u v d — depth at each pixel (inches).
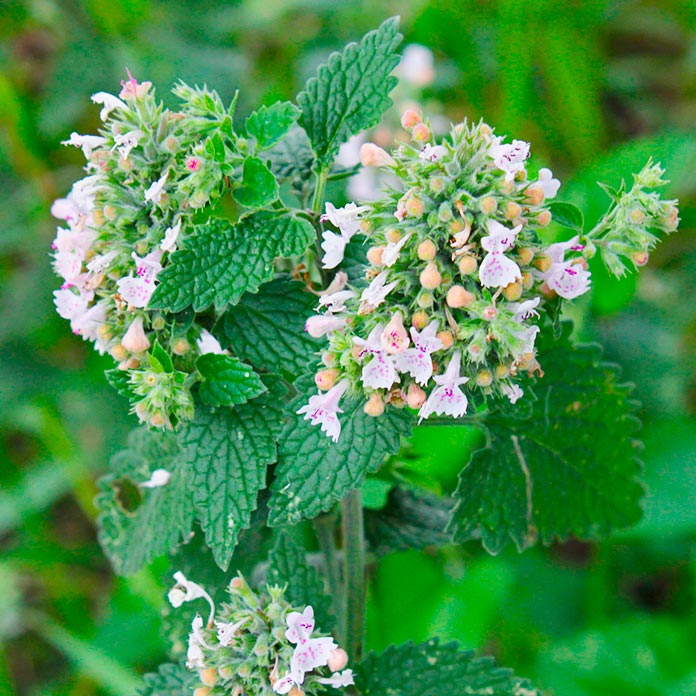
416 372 13.3
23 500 21.8
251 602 13.9
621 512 15.2
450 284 13.3
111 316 14.0
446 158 13.3
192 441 13.8
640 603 20.5
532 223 13.5
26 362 22.1
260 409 13.9
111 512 15.3
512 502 14.9
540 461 14.9
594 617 19.3
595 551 20.6
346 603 15.1
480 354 13.2
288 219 13.8
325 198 19.1
